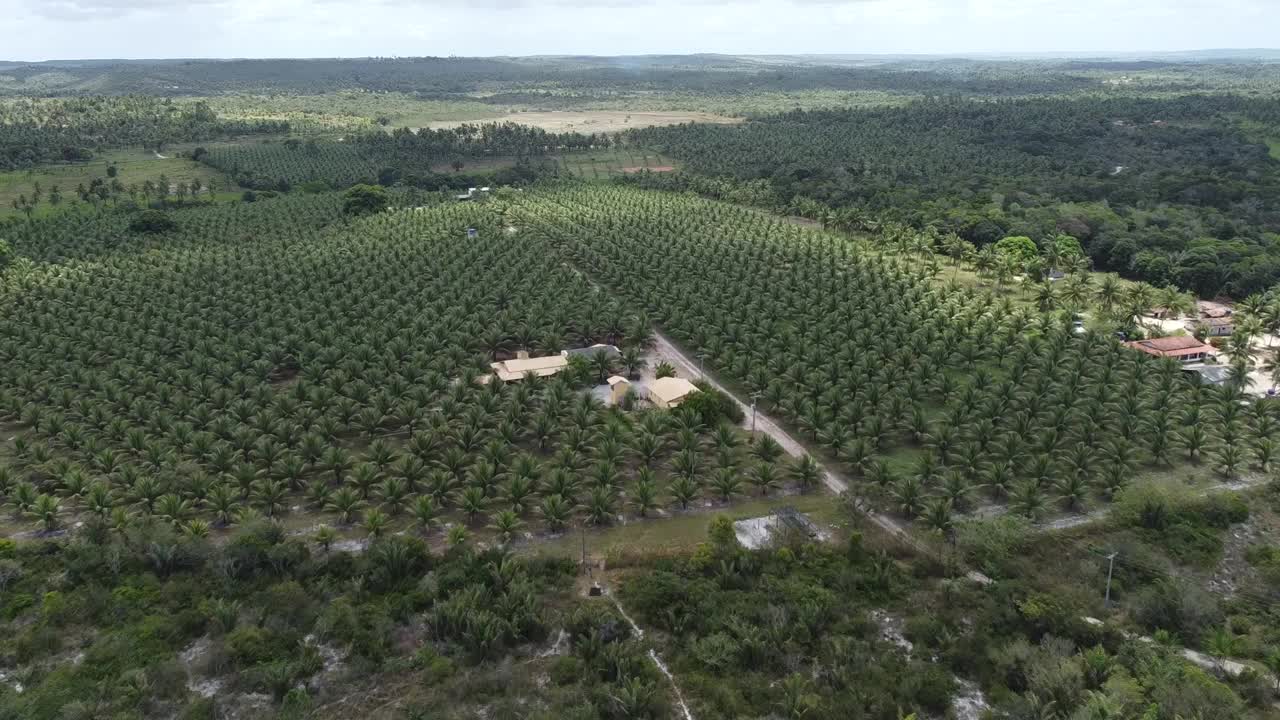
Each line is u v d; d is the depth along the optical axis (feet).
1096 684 217.77
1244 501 313.73
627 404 388.98
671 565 269.85
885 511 304.50
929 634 240.12
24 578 260.83
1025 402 366.02
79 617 243.60
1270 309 483.10
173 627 239.09
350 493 296.92
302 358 417.90
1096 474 322.55
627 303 537.65
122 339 442.91
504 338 450.30
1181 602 247.29
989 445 334.85
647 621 247.29
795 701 210.38
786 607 246.88
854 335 448.65
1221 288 577.84
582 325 469.57
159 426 342.85
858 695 215.51
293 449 331.36
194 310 492.54
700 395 367.25
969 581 261.85
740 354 434.30
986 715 209.46
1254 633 243.40
